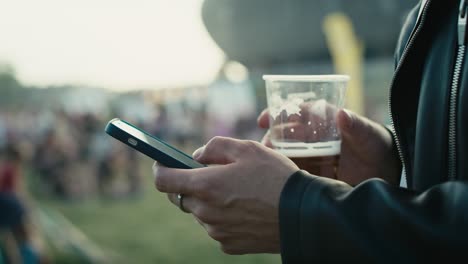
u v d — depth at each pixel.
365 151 1.11
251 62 16.11
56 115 14.17
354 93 6.79
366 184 0.73
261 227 0.78
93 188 12.99
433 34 0.85
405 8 12.47
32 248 4.70
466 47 0.77
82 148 13.41
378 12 12.69
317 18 14.09
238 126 17.33
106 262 6.50
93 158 13.19
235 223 0.79
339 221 0.71
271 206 0.76
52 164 13.38
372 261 0.68
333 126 1.04
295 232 0.73
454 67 0.79
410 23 1.01
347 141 1.11
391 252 0.67
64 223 7.81
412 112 0.89
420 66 0.87
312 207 0.73
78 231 8.20
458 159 0.76
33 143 14.48
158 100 18.30
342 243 0.70
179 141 18.16
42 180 13.46
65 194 13.02
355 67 6.84
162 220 9.27
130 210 10.63
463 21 0.78
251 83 16.58
